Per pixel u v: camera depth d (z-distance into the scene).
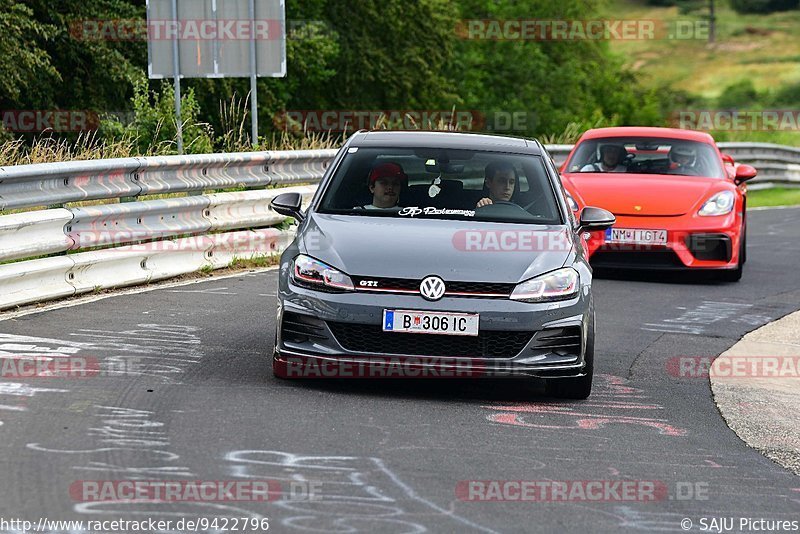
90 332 32.69
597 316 42.25
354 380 29.08
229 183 48.31
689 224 50.25
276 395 26.56
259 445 22.20
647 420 27.03
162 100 74.50
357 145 32.09
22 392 25.42
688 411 28.45
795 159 116.44
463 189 30.64
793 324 42.84
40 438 21.89
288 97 139.75
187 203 44.56
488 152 31.86
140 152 70.88
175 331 33.66
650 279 52.81
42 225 36.78
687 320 42.41
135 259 41.66
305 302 27.02
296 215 30.98
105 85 111.12
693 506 20.41
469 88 195.00
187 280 43.81
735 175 54.69
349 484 20.05
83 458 20.75
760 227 78.50
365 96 158.12
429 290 26.64
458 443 23.41
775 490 22.02
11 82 97.12
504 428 25.08
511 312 26.67
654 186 51.75
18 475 19.59
